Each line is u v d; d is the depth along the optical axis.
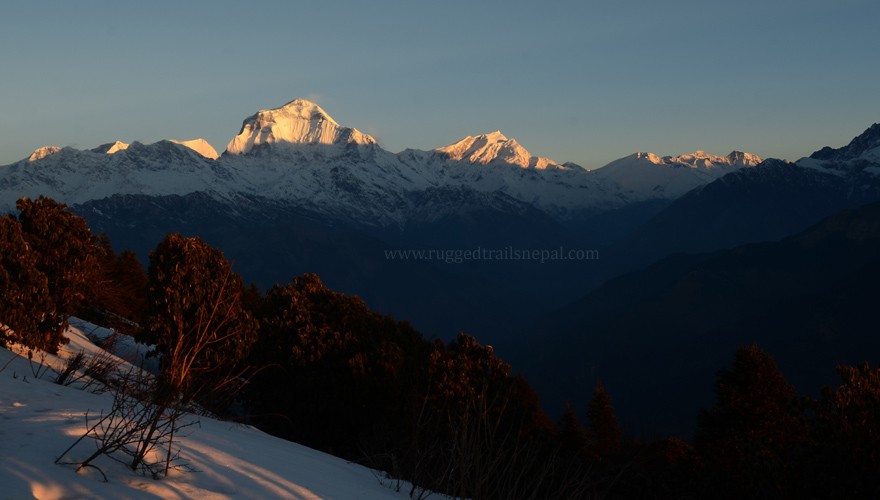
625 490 12.70
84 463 4.88
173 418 5.78
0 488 4.29
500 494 6.81
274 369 24.05
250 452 6.76
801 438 10.60
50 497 4.38
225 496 5.02
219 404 10.23
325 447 22.61
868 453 9.13
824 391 10.08
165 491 4.83
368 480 7.40
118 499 4.51
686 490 14.09
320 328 24.86
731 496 13.53
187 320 17.25
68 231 16.31
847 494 8.96
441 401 23.12
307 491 5.72
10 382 8.30
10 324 13.30
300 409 23.16
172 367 7.21
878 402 9.46
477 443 6.83
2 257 13.58
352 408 23.17
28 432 5.54
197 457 5.82
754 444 10.28
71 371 11.31
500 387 24.27
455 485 7.29
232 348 16.98
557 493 7.11
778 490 9.49
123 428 5.45
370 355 24.34
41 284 14.15
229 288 17.70
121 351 19.84
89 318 23.67
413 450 8.24
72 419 6.17
